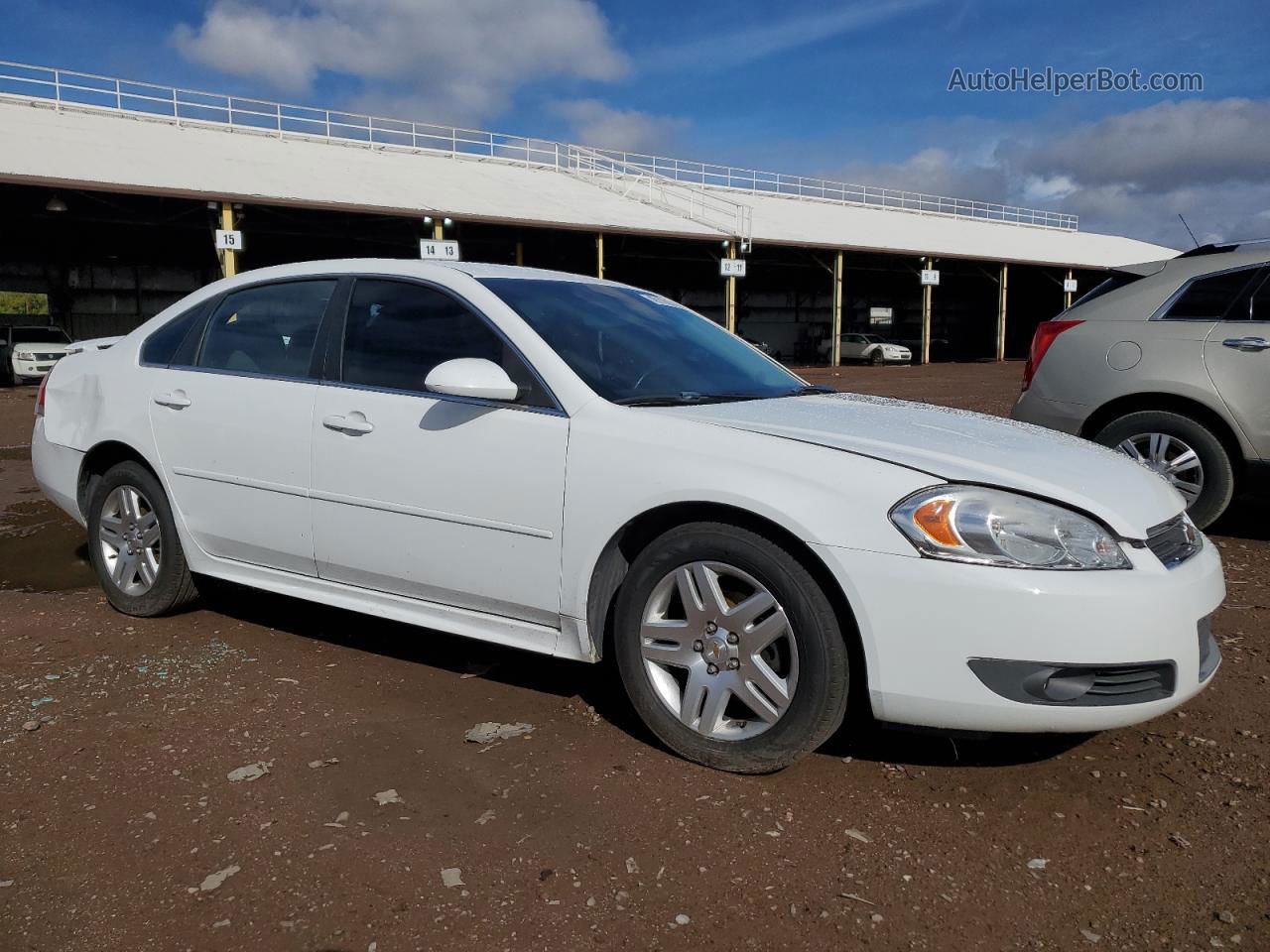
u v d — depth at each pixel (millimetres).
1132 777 2732
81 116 25906
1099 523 2523
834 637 2545
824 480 2562
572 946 1971
